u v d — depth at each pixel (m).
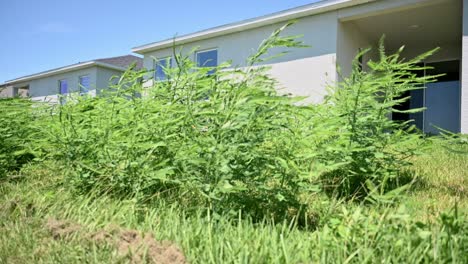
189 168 1.80
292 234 1.37
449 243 1.12
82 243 1.31
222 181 1.60
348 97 2.35
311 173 1.69
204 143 1.70
